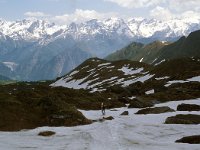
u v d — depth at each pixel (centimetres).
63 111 5150
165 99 8069
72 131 4456
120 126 4738
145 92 10450
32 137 4100
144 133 4253
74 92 8594
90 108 7156
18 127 4656
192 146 3512
